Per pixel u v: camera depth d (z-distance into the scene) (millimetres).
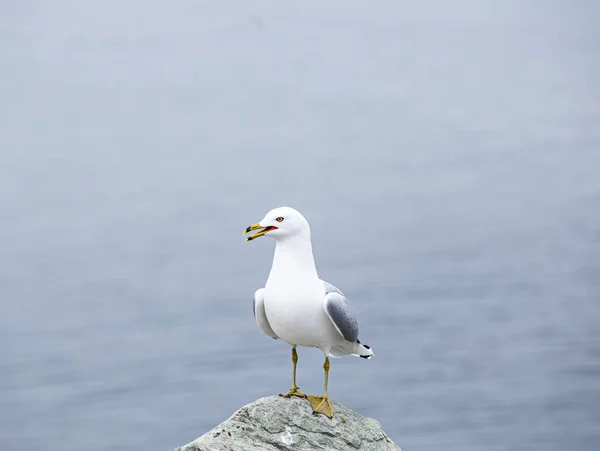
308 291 11375
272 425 11328
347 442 11391
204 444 10867
